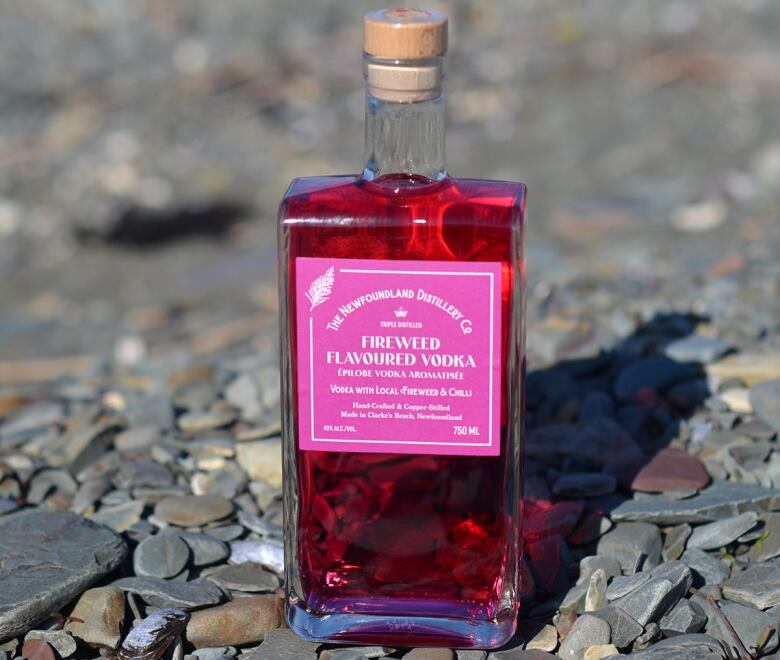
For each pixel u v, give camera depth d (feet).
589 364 3.19
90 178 7.25
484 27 9.29
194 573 2.57
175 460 2.90
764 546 2.55
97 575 2.46
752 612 2.39
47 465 2.94
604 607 2.39
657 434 2.91
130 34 9.45
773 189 6.52
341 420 2.30
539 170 7.15
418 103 2.25
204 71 8.68
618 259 4.91
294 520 2.35
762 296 3.51
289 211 2.24
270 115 8.08
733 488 2.67
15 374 4.91
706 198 6.44
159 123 7.98
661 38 8.93
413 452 2.30
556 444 2.84
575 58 8.72
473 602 2.35
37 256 6.56
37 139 7.80
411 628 2.35
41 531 2.57
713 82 8.17
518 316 2.25
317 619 2.37
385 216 2.22
